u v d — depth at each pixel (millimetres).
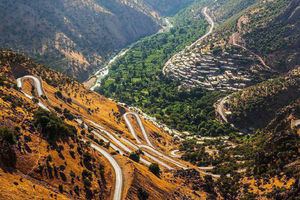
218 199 129000
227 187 135375
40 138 112000
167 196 122875
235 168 159000
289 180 113875
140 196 112375
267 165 132625
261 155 137750
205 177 148750
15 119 110938
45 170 98500
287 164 123062
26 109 128250
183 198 125500
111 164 131375
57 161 107312
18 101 130750
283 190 108750
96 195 105438
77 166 114125
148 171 140000
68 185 100750
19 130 105625
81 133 157625
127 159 136750
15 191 79312
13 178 85000
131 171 124000
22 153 96938
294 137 134875
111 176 121500
